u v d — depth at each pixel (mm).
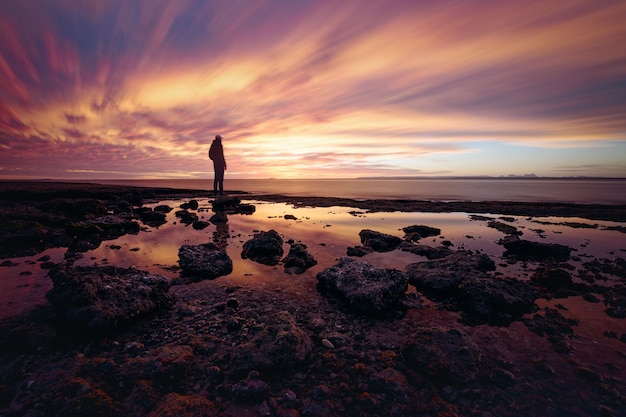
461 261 10977
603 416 4461
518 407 4637
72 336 6414
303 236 17031
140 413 4469
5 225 15031
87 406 4461
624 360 5785
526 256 13344
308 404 4695
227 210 28922
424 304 8391
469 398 4832
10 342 6062
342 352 6086
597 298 8688
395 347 6273
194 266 10461
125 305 7031
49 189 32719
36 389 4914
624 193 61812
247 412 4535
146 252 13273
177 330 6848
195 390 4988
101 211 23578
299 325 7133
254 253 13203
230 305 8070
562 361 5758
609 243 15766
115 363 5559
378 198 44875
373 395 4895
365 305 7684
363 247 14367
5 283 9305
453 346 5793
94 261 11867
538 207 30156
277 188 85688
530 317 7605
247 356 5570
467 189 80000
